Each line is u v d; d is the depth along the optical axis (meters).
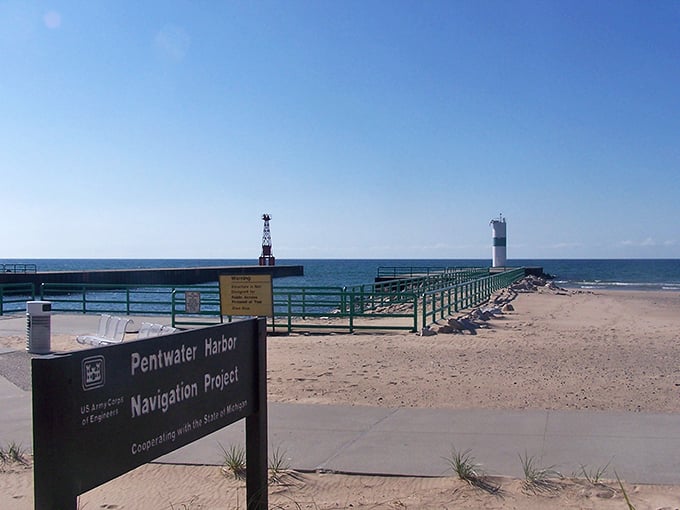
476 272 46.09
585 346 15.70
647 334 18.78
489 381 11.09
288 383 10.91
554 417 8.39
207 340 4.64
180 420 4.38
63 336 17.48
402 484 6.11
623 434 7.56
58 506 3.48
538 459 6.64
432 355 14.15
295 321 21.67
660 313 30.53
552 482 6.00
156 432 4.17
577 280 92.25
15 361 13.03
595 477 6.10
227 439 7.49
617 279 96.31
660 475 6.17
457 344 16.02
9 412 8.86
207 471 6.55
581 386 10.64
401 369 12.34
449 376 11.57
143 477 6.41
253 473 5.25
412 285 33.62
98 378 3.74
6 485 6.27
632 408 9.01
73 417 3.58
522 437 7.46
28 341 14.34
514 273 51.59
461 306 26.83
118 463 3.88
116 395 3.87
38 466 3.48
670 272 130.38
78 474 3.61
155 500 5.88
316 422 8.20
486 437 7.47
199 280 83.69
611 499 5.63
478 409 8.92
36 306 14.29
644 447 7.05
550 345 15.85
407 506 5.61
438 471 6.37
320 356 14.02
